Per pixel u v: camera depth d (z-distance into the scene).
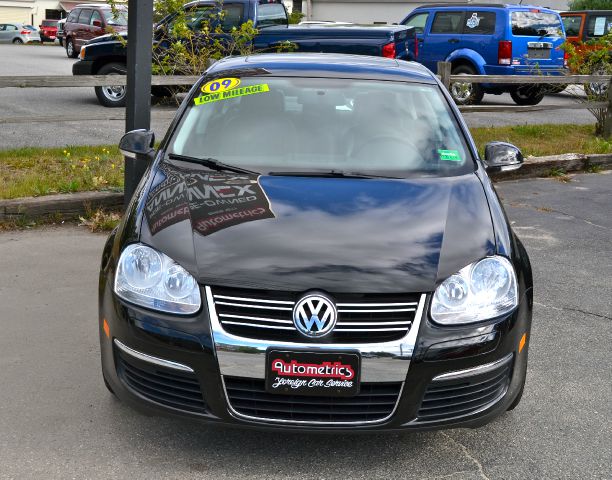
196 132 4.43
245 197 3.72
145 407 3.32
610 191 9.66
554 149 11.31
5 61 22.97
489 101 17.53
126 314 3.29
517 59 15.66
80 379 4.10
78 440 3.51
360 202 3.71
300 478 3.27
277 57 5.24
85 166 8.19
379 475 3.31
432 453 3.50
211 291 3.17
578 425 3.82
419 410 3.21
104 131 11.06
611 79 12.30
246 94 4.70
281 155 4.24
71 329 4.73
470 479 3.31
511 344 3.36
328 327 3.10
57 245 6.34
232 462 3.37
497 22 15.63
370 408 3.20
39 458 3.35
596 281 6.11
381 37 13.26
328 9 37.75
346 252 3.29
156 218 3.57
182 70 9.77
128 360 3.32
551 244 7.17
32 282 5.48
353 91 4.75
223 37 11.07
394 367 3.12
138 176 6.60
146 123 6.43
